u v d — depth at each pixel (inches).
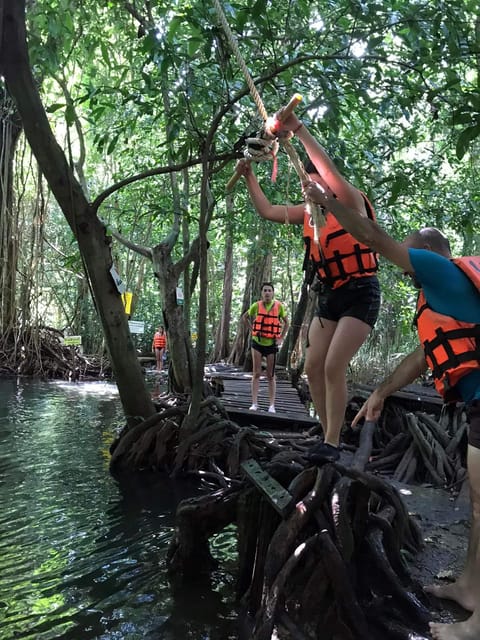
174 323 339.9
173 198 351.3
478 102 170.7
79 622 120.0
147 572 143.3
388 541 123.9
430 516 171.3
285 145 99.9
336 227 111.4
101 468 243.0
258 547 125.0
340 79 211.0
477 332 90.7
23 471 234.8
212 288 856.3
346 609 108.3
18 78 212.7
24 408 384.2
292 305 543.8
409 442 248.8
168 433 245.6
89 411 379.9
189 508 136.9
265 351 313.4
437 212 363.9
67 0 233.1
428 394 313.7
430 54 199.6
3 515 183.6
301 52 213.0
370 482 123.9
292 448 253.8
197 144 246.2
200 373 243.9
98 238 237.5
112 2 253.1
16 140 518.0
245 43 211.8
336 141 280.2
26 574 142.2
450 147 335.6
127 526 176.7
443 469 219.6
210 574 141.6
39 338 562.3
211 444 245.3
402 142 324.8
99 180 703.1
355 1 186.1
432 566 132.8
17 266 553.6
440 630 102.3
